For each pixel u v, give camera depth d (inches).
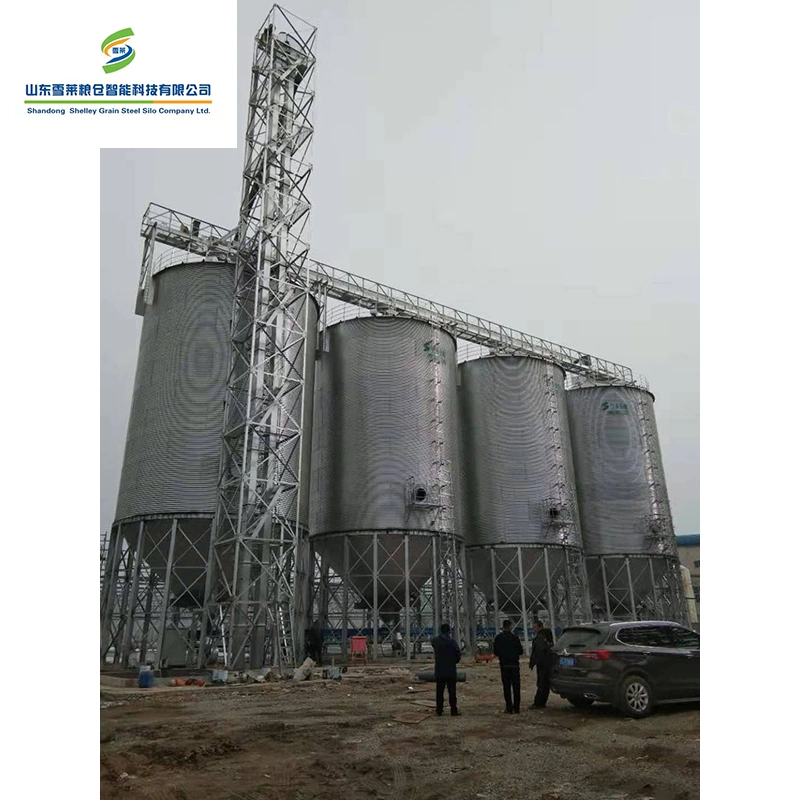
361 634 1460.4
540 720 561.3
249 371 1169.4
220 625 1095.6
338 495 1494.8
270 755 434.0
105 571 1244.5
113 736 496.7
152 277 1364.4
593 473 2017.7
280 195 1327.5
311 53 1462.8
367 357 1566.2
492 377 1830.7
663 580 1945.1
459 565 1552.7
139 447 1239.5
